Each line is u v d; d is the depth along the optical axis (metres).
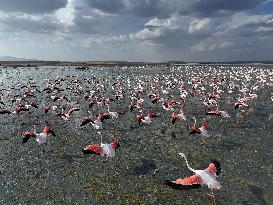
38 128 41.12
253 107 52.66
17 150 33.03
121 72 153.25
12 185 25.83
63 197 23.83
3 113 46.06
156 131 38.84
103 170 28.12
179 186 17.95
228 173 26.70
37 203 23.14
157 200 23.12
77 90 71.44
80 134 38.12
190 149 32.41
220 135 36.78
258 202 22.39
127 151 32.25
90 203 22.98
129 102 59.41
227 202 22.48
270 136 36.47
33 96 65.19
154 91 75.50
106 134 37.97
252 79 102.06
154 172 27.52
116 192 24.39
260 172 26.88
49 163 29.80
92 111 51.62
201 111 50.16
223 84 89.44
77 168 28.61
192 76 117.06
